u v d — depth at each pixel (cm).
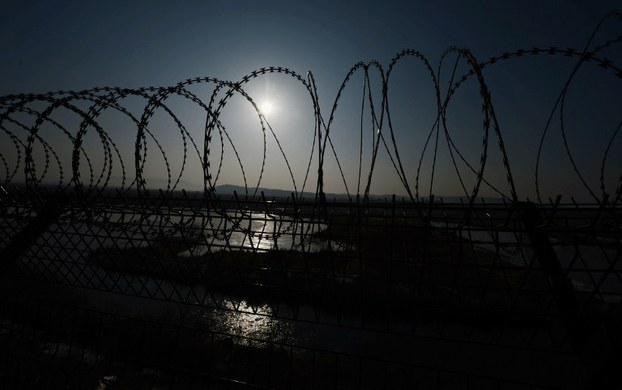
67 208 348
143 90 335
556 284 235
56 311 607
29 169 353
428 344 926
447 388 734
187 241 315
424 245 259
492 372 802
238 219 307
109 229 333
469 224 247
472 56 248
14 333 396
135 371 399
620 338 203
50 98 325
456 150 270
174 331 810
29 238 359
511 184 232
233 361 702
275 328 996
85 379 355
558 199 231
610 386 206
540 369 784
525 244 237
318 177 290
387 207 312
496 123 231
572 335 247
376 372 745
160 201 335
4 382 351
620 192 217
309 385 666
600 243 222
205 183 316
